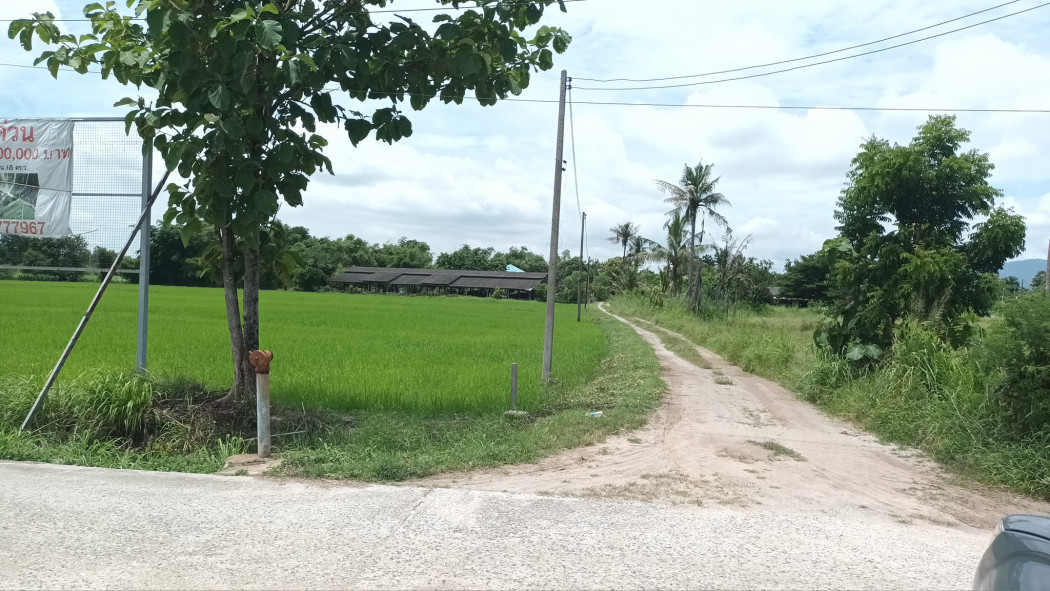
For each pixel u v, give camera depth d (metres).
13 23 7.68
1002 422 7.84
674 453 7.64
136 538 4.49
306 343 18.25
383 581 3.94
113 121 8.93
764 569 4.31
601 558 4.38
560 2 7.96
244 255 8.87
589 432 8.41
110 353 13.20
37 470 6.04
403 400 9.80
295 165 8.15
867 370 11.84
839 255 13.38
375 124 8.30
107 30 8.05
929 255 12.64
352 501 5.39
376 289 99.88
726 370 16.97
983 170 21.34
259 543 4.46
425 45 8.22
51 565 4.04
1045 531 2.80
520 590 3.88
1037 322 7.66
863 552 4.70
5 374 10.10
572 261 103.12
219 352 13.95
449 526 4.88
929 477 7.16
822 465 7.42
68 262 9.12
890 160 21.22
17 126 8.95
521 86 8.87
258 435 7.01
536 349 18.88
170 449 7.66
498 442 7.70
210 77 7.20
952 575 4.33
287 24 7.11
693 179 41.81
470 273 103.50
